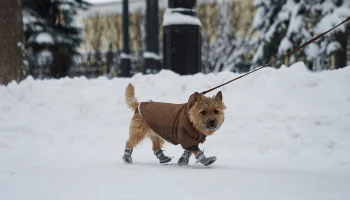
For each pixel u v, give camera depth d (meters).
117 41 34.75
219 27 33.16
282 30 17.83
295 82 9.37
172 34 11.31
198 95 6.21
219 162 6.96
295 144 7.75
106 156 7.76
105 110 10.02
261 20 18.80
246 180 5.02
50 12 20.59
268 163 6.80
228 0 33.91
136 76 10.83
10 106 10.79
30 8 20.12
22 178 5.29
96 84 11.01
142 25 35.38
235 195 4.20
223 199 4.03
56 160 7.17
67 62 21.56
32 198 4.14
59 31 20.92
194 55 11.39
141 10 36.38
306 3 16.94
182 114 6.36
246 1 33.38
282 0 18.11
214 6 33.84
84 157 7.61
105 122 9.66
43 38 19.84
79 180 5.09
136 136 6.86
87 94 10.66
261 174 5.48
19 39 12.77
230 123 8.59
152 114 6.62
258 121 8.50
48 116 10.10
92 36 37.66
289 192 4.34
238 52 30.00
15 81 11.82
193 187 4.59
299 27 16.84
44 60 20.84
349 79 9.17
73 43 21.39
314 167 6.34
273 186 4.65
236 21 33.03
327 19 15.99
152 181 4.97
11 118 10.29
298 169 6.12
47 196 4.21
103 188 4.58
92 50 36.69
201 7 34.56
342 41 16.12
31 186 4.75
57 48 20.86
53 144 8.94
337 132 7.84
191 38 11.31
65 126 9.73
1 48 12.45
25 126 9.79
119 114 9.84
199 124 6.13
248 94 9.42
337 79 9.24
